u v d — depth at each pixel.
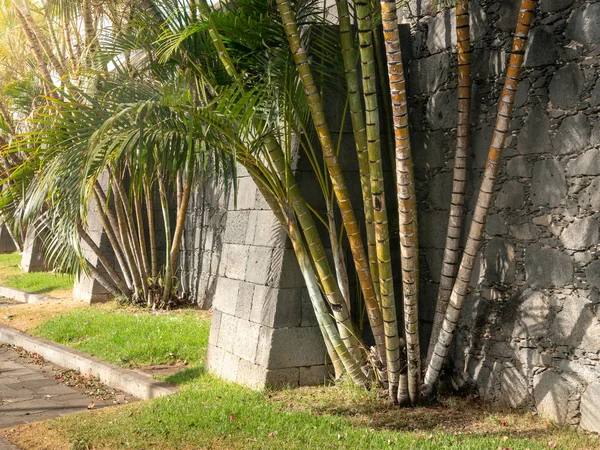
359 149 4.95
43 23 10.97
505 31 5.12
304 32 5.79
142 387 6.39
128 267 10.74
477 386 5.33
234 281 6.46
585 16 4.55
